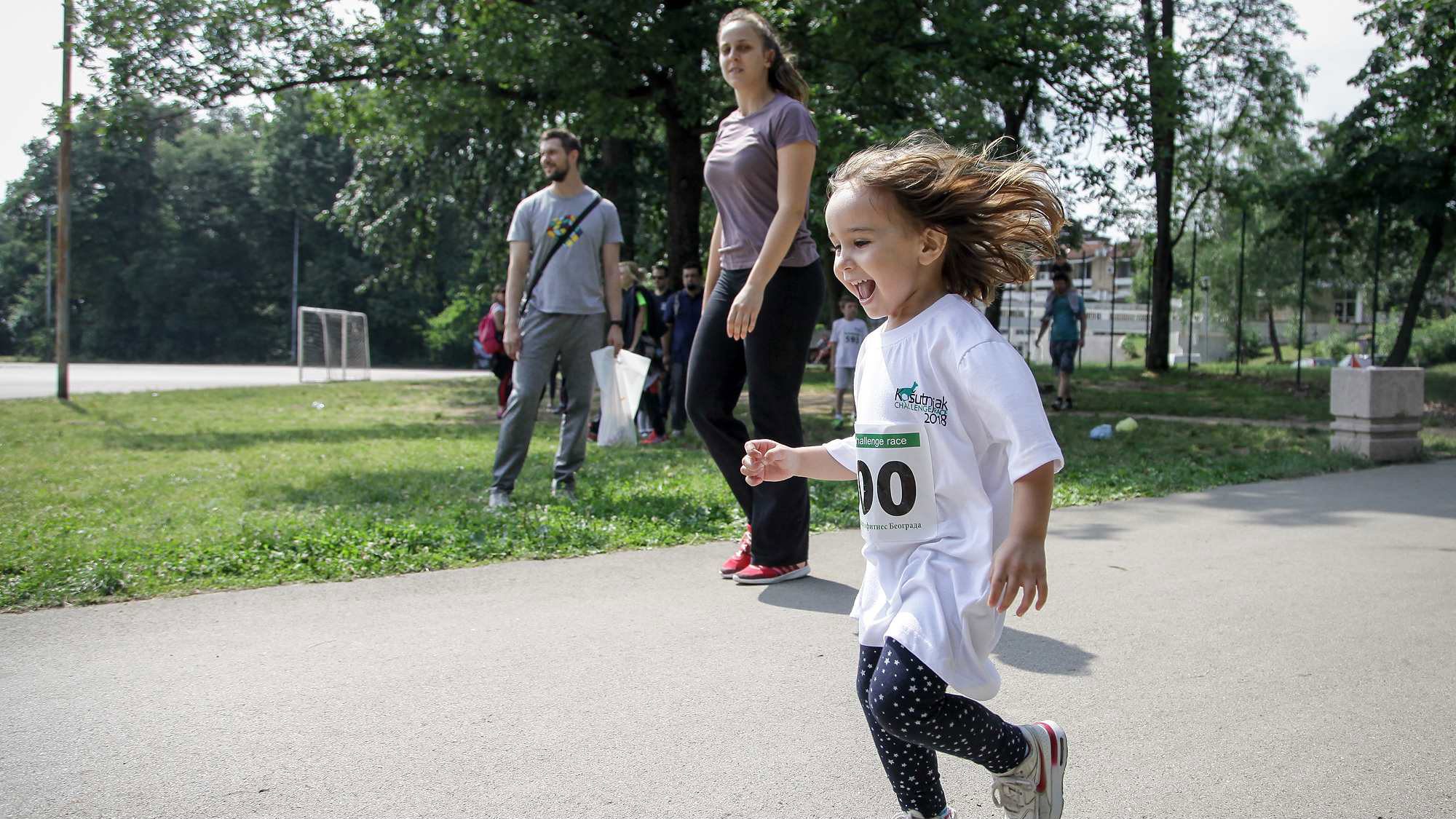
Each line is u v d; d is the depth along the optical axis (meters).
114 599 4.21
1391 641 3.79
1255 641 3.78
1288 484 7.60
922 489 2.09
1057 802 2.17
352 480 7.32
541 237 6.30
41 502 6.31
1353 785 2.60
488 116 15.62
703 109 14.70
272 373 32.56
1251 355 41.75
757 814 2.41
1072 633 3.86
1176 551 5.30
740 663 3.48
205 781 2.56
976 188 2.09
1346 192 22.62
